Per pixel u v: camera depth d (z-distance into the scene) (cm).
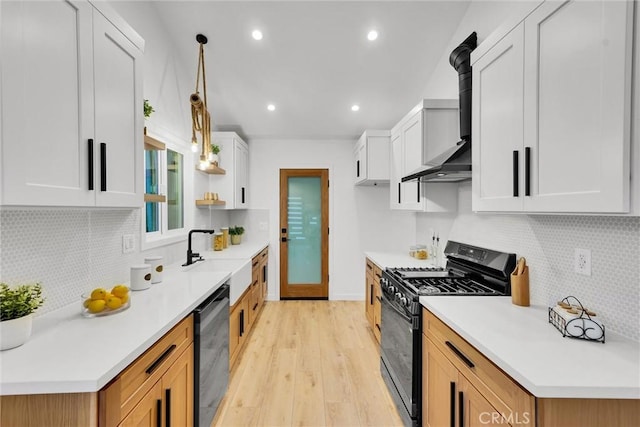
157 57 257
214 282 203
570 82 106
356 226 465
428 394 170
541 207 119
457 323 137
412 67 321
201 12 259
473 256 221
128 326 126
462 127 225
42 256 140
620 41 89
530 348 112
